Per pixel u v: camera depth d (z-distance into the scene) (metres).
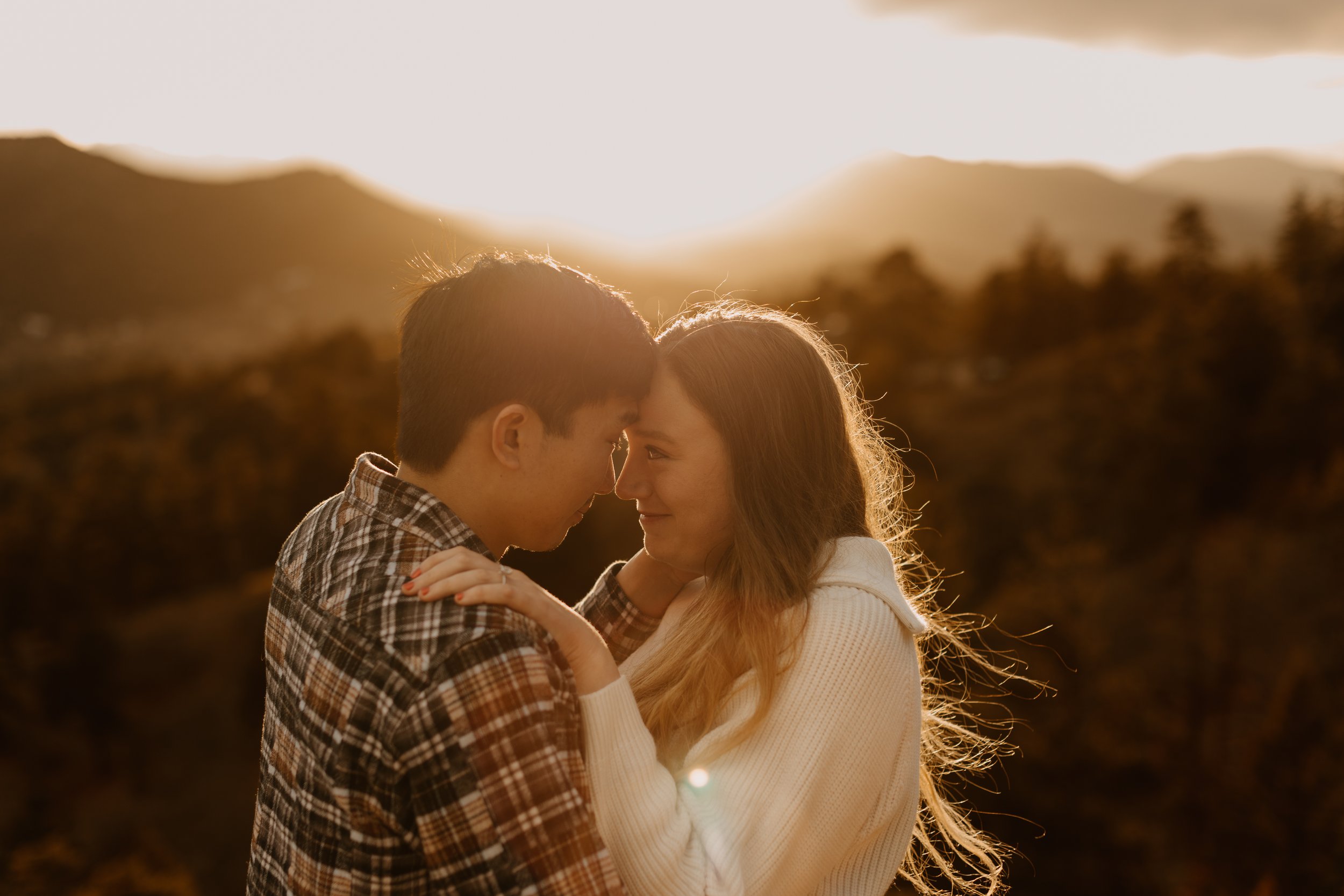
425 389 1.56
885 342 91.31
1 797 36.81
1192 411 48.56
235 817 36.06
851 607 1.77
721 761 1.72
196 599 57.09
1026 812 18.50
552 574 29.58
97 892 18.86
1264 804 19.61
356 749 1.33
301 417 70.62
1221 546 39.38
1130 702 20.30
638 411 1.73
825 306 108.44
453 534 1.50
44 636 53.47
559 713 1.44
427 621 1.34
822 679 1.71
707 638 1.88
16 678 45.22
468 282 1.56
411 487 1.53
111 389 113.06
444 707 1.28
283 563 1.67
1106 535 44.03
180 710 44.41
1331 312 60.66
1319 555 35.59
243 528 61.88
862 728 1.72
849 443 2.11
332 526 1.59
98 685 43.09
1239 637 30.86
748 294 2.42
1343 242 66.19
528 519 1.63
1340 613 31.73
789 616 1.78
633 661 2.15
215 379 111.00
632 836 1.51
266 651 1.64
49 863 19.19
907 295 106.81
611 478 1.70
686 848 1.55
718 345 1.87
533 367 1.53
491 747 1.29
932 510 33.22
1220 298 55.50
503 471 1.58
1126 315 87.25
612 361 1.60
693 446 1.85
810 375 1.93
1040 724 19.02
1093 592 21.77
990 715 18.61
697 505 1.88
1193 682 27.67
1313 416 47.88
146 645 50.44
